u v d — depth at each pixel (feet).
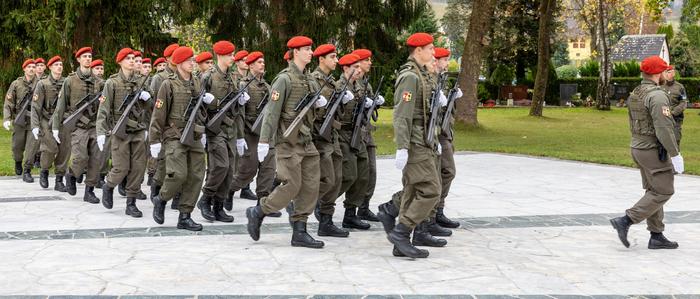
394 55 77.41
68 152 37.06
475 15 80.89
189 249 23.81
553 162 51.70
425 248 24.06
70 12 68.39
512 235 26.37
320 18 71.67
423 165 22.17
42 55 73.00
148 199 34.91
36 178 42.68
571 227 27.94
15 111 42.78
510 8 150.30
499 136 76.28
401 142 21.58
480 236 26.17
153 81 31.12
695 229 27.66
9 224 28.19
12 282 19.84
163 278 20.25
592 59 160.97
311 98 23.89
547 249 24.09
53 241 25.07
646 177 23.95
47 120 37.27
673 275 20.99
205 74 28.17
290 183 23.58
